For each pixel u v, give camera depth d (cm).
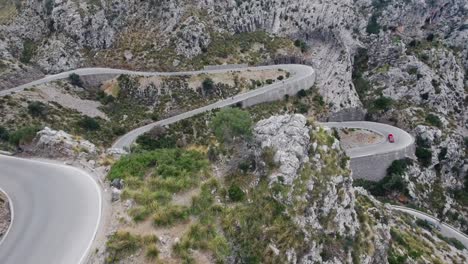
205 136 8975
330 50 12419
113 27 11731
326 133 4684
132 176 3575
